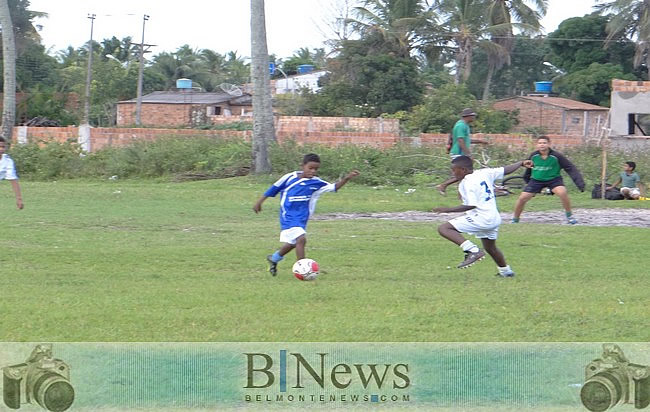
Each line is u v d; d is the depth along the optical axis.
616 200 36.34
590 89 95.75
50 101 86.38
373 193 38.81
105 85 102.94
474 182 18.12
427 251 22.28
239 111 103.31
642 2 95.81
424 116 71.38
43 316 14.17
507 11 102.19
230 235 25.39
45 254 20.89
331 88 84.94
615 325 13.97
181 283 17.38
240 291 16.44
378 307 15.09
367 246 23.06
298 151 44.34
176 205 33.19
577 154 44.84
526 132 81.19
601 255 22.02
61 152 47.56
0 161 23.27
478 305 15.34
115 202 34.09
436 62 102.25
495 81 121.31
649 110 54.84
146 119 99.06
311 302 15.48
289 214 18.23
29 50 102.38
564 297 16.17
